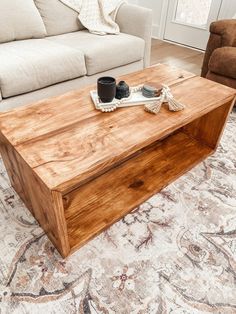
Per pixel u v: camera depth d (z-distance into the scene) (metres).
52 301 0.89
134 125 1.03
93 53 1.80
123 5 2.18
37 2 1.94
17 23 1.78
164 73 1.47
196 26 3.20
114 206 1.18
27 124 1.01
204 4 3.04
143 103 1.17
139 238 1.10
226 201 1.28
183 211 1.22
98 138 0.95
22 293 0.91
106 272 0.98
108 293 0.92
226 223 1.17
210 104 1.18
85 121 1.04
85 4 2.09
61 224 0.88
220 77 1.95
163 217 1.19
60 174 0.79
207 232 1.13
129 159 1.44
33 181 0.88
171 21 3.42
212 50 2.05
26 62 1.52
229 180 1.40
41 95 1.68
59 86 1.76
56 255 1.02
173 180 1.35
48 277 0.95
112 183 1.29
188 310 0.88
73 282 0.94
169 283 0.95
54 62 1.62
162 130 1.00
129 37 2.05
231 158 1.55
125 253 1.04
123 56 2.00
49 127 1.00
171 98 1.13
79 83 1.86
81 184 1.28
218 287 0.94
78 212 1.15
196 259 1.03
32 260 1.00
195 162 1.44
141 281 0.95
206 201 1.28
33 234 1.10
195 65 2.88
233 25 1.90
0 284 0.93
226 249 1.07
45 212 0.95
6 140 0.95
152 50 3.28
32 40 1.89
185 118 1.08
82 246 1.05
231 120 1.91
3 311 0.86
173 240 1.09
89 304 0.88
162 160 1.44
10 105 1.57
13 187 1.30
